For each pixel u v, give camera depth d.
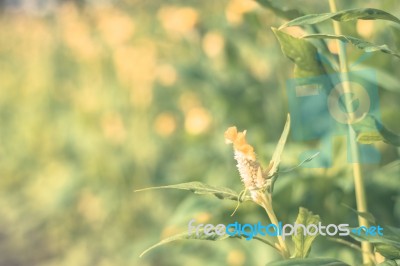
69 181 6.58
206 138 4.79
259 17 3.82
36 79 8.34
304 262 1.74
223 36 4.53
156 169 5.57
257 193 1.84
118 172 5.85
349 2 3.45
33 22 10.34
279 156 1.84
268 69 4.42
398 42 2.14
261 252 3.97
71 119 7.15
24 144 8.01
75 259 6.25
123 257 5.71
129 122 5.88
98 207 6.05
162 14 5.52
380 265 1.88
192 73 4.80
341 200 3.22
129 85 5.85
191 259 4.63
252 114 4.56
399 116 3.01
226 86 4.63
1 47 10.18
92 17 7.32
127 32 5.80
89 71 6.57
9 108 8.62
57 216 6.75
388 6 3.11
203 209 3.33
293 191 3.26
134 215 5.82
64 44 8.02
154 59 5.61
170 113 5.66
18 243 7.09
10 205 7.71
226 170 4.61
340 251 3.05
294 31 3.40
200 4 5.10
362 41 1.82
